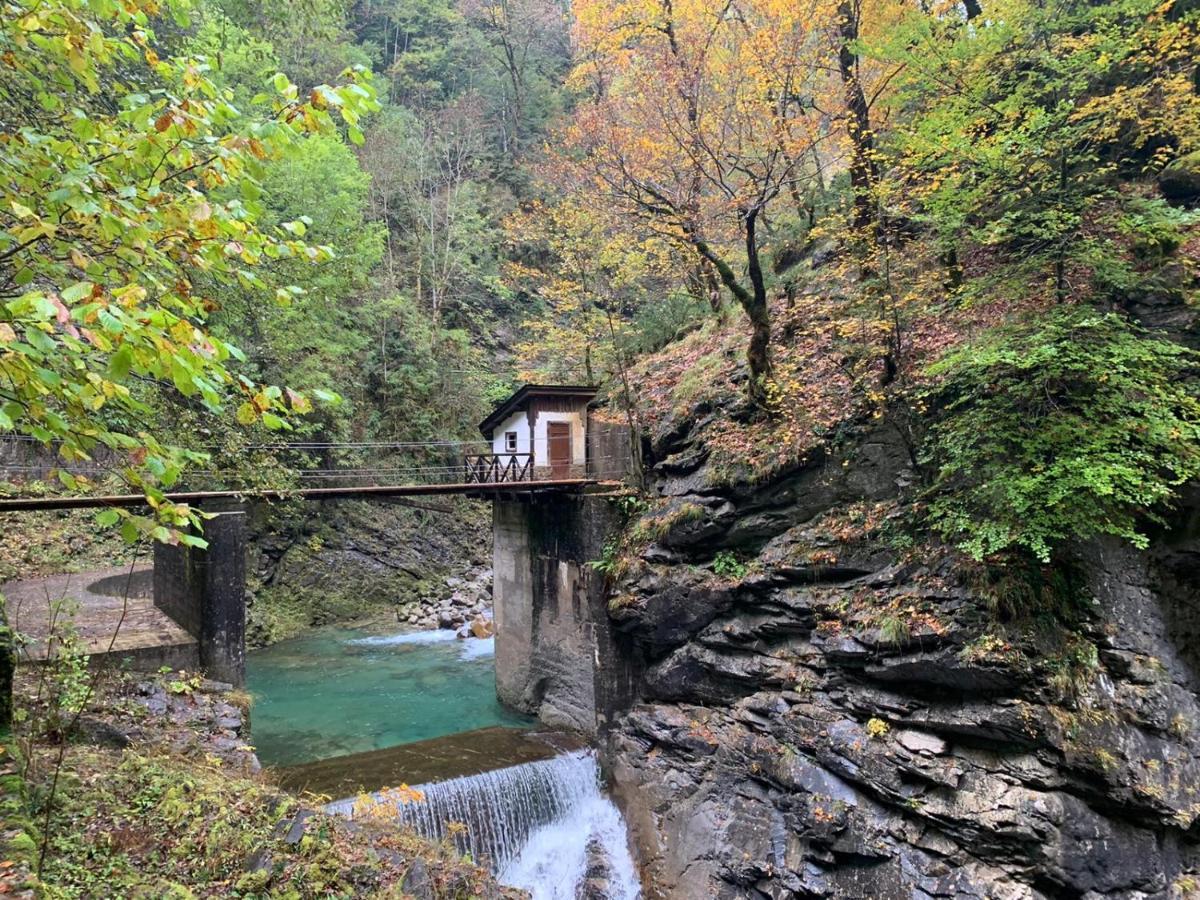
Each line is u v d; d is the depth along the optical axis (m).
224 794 6.84
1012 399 9.53
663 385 17.58
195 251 4.27
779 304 16.69
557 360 27.62
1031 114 10.01
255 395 4.01
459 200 34.88
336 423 25.52
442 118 37.59
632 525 15.14
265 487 12.55
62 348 3.68
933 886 9.00
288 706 16.84
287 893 5.60
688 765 12.83
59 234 4.14
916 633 9.77
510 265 28.72
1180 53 10.82
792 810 10.74
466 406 30.78
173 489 14.54
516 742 14.95
